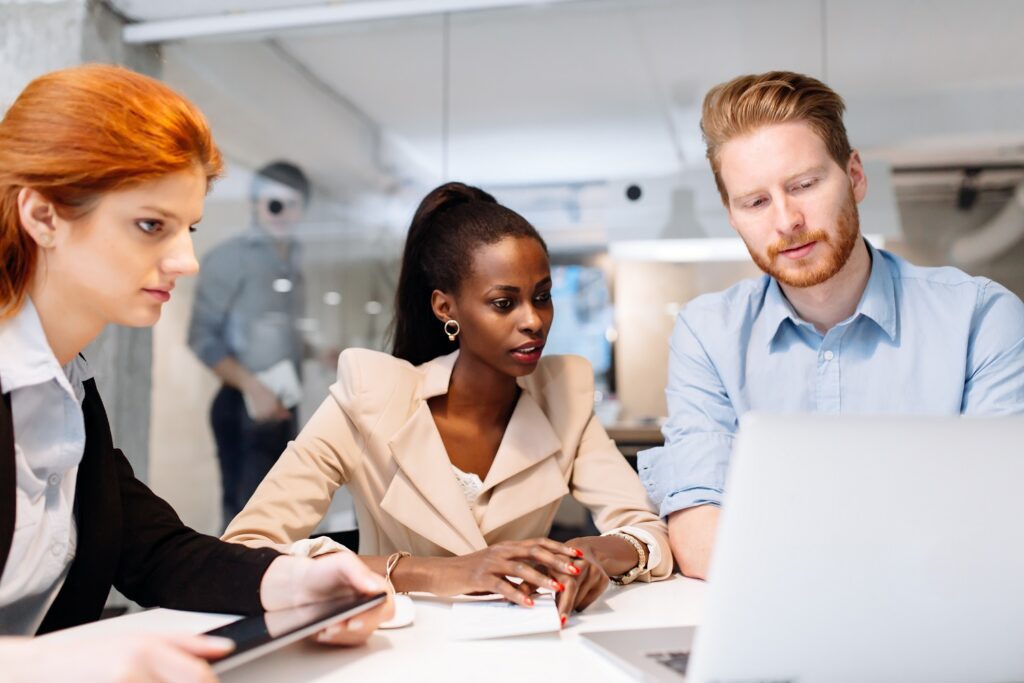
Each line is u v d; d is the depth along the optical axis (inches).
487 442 54.3
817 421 21.6
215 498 149.0
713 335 59.0
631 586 44.8
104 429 41.4
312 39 150.3
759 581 22.3
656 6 140.9
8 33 124.1
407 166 161.5
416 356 60.1
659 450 56.2
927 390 54.0
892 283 56.0
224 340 152.3
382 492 52.6
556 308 163.5
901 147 145.8
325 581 34.4
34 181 33.2
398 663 29.9
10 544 33.7
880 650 23.8
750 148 51.1
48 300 36.0
